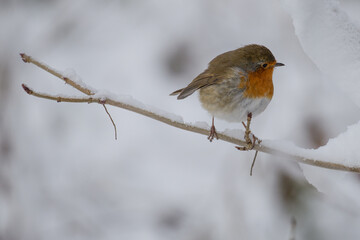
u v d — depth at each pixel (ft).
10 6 45.24
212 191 30.45
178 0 41.37
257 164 29.40
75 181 36.68
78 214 35.06
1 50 42.22
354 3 35.94
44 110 40.40
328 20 13.06
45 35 44.01
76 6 45.19
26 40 43.73
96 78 41.83
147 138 38.65
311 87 32.60
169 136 38.24
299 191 28.35
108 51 43.62
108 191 35.83
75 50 44.01
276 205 28.40
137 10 43.91
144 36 42.65
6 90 40.22
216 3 38.81
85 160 38.04
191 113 37.96
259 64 24.52
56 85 41.34
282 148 17.04
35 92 17.67
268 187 28.81
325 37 13.06
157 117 18.70
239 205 28.58
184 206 32.89
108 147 38.68
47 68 18.47
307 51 13.23
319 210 28.04
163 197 33.91
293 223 21.17
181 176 35.09
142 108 18.49
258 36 36.50
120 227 33.60
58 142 39.19
